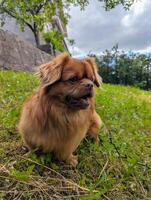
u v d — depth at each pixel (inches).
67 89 15.3
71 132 16.0
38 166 15.8
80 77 15.5
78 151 18.3
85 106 15.4
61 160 16.7
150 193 16.5
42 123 15.7
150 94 49.2
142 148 20.6
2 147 17.2
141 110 29.6
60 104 15.7
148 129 25.0
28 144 16.4
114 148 19.1
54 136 15.8
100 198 14.7
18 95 26.4
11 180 14.3
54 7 71.3
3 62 51.0
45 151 16.2
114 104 28.7
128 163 18.0
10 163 15.6
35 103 16.0
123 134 22.3
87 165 17.2
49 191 14.4
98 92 33.1
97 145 18.9
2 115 21.0
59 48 87.8
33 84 31.9
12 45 54.5
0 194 13.3
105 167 17.3
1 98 25.1
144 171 17.9
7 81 31.9
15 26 101.0
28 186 14.3
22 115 16.8
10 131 18.8
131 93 46.1
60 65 15.4
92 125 19.1
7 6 79.6
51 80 15.2
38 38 87.4
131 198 15.8
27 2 74.9
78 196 14.4
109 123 23.3
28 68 57.2
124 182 16.6
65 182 15.1
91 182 15.9
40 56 63.7
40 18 76.7
